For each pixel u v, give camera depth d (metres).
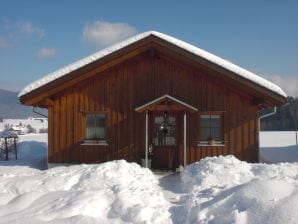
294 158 19.14
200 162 12.64
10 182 10.89
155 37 14.31
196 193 9.26
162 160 14.92
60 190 10.32
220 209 7.54
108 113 15.08
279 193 7.52
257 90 13.92
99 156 15.06
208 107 14.83
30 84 14.58
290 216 6.55
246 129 14.72
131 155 14.97
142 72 15.05
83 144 15.09
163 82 14.95
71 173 11.52
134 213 7.58
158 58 15.02
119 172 11.55
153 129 15.09
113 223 7.33
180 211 8.06
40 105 15.64
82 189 10.51
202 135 14.91
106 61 14.45
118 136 15.03
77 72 14.44
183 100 14.89
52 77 14.42
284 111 69.50
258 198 7.42
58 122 15.23
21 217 7.53
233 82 14.15
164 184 12.06
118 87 15.09
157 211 7.84
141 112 14.27
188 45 14.38
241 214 6.98
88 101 15.15
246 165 11.90
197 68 14.82
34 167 15.70
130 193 8.86
